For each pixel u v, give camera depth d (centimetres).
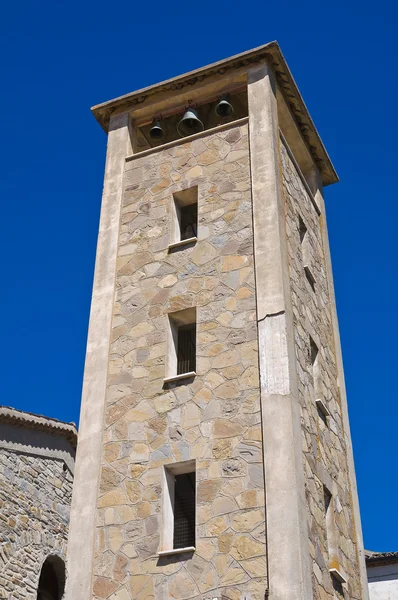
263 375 1605
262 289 1705
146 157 2052
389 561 2389
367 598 1752
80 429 1709
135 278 1869
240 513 1486
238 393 1611
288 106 2133
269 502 1465
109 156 2102
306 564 1416
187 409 1641
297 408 1588
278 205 1808
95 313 1852
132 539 1548
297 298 1802
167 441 1623
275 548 1420
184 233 1978
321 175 2336
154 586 1484
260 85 2011
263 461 1516
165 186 1975
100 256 1938
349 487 1861
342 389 1997
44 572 2073
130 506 1585
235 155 1931
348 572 1694
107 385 1747
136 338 1783
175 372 1742
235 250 1789
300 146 2225
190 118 2053
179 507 1599
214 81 2073
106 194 2034
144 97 2144
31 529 1995
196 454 1583
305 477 1542
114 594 1506
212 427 1597
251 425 1566
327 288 2131
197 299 1766
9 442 1998
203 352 1689
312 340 1855
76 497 1630
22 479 2011
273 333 1645
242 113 2189
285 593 1374
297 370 1662
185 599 1449
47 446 2116
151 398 1689
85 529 1586
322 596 1476
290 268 1802
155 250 1888
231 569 1443
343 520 1755
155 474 1598
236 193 1870
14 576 1894
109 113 2184
